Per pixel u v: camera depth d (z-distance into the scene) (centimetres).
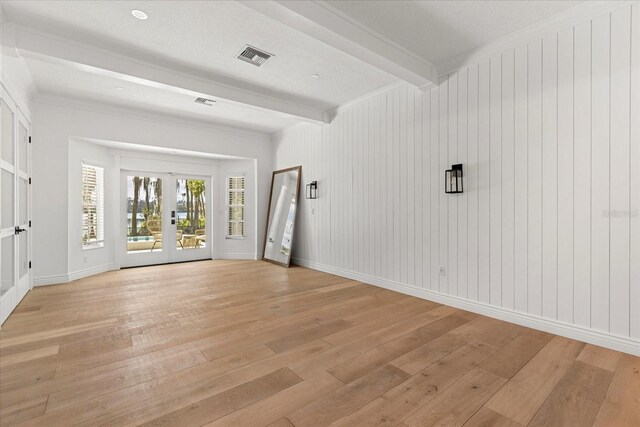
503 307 295
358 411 164
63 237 442
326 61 338
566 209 255
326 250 520
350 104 463
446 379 194
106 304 343
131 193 581
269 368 207
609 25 232
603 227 237
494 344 244
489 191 303
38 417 157
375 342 248
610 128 233
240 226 677
